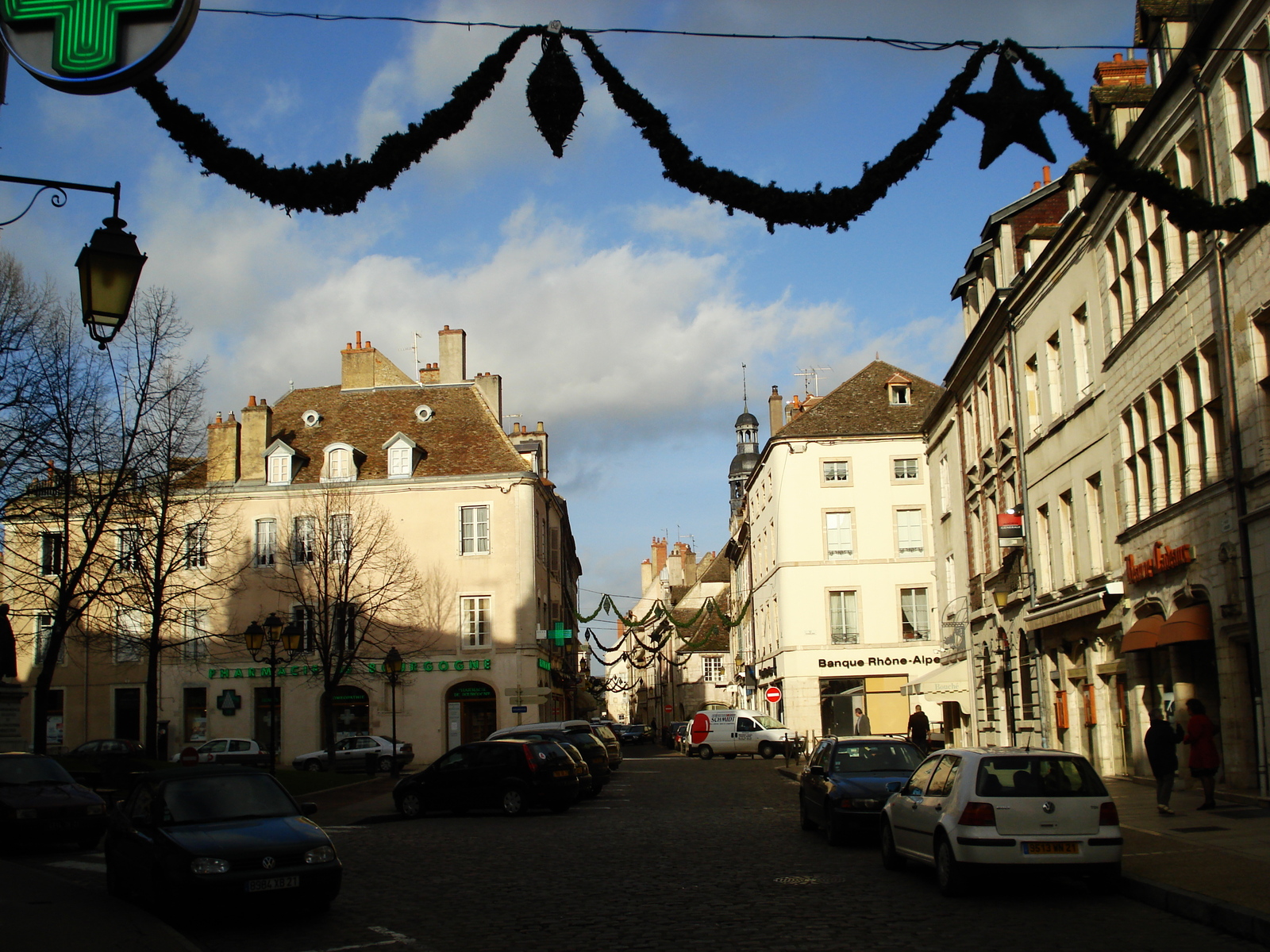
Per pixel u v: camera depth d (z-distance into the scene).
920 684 38.16
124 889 11.95
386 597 45.75
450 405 50.34
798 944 9.29
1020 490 29.27
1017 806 11.45
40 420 27.09
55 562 30.88
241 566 46.84
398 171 7.77
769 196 8.29
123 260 7.71
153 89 7.14
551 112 8.16
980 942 9.23
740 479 93.06
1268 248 16.52
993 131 8.64
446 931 10.38
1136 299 21.75
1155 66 22.05
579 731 29.41
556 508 56.09
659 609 58.47
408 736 45.34
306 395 51.91
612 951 9.20
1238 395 17.61
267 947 9.84
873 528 50.06
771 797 26.53
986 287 33.22
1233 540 17.81
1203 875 11.38
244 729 45.84
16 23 5.41
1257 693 17.06
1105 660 24.48
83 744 41.09
